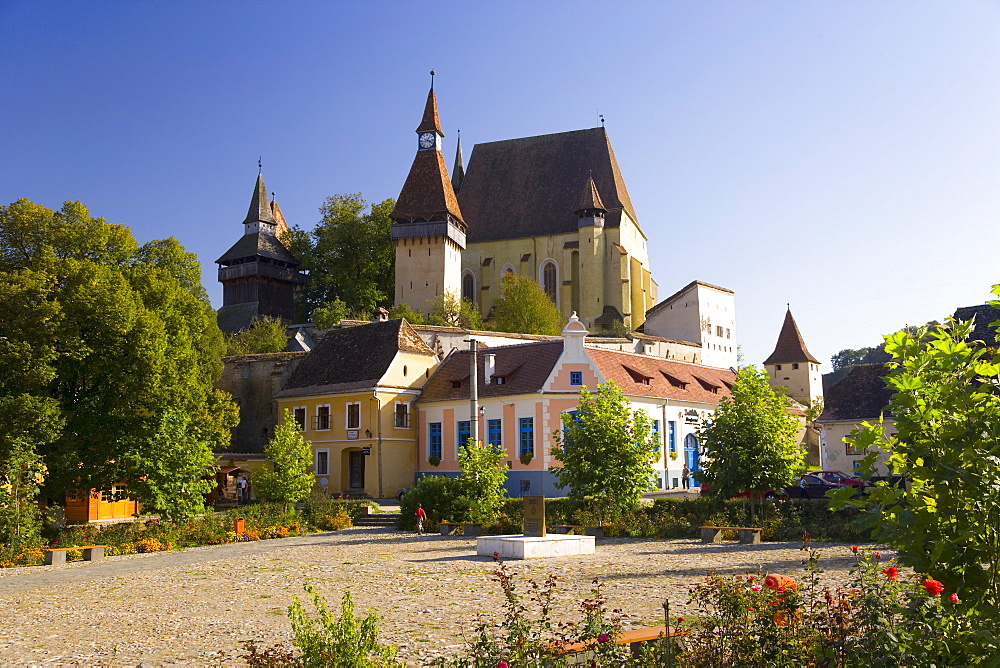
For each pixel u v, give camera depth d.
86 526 32.59
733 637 8.12
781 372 101.00
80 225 36.62
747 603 8.34
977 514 6.16
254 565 23.92
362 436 49.53
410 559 23.81
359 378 50.75
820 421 40.84
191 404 36.16
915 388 6.70
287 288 119.06
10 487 29.09
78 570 24.83
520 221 108.56
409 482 50.47
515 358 48.47
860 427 6.93
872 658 6.93
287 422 39.09
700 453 27.67
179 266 55.22
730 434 26.69
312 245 107.69
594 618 8.96
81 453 32.41
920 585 6.89
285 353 59.69
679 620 8.56
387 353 51.31
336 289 105.88
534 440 44.66
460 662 9.17
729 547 23.52
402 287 98.69
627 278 99.25
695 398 50.69
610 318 99.06
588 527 28.38
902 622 7.42
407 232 98.50
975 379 7.00
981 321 34.34
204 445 34.56
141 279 36.94
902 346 7.04
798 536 24.66
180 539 31.39
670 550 23.39
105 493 34.25
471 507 32.12
